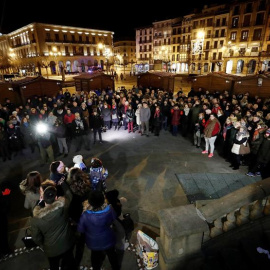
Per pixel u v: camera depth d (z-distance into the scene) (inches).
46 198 110.4
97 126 362.3
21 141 341.7
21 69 2396.7
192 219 122.8
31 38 2059.5
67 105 438.0
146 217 192.2
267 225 132.3
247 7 1593.3
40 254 154.7
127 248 156.2
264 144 238.2
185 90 1125.7
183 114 409.4
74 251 155.0
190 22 2028.8
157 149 347.3
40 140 288.2
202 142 376.2
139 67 2706.7
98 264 135.9
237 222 136.7
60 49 2123.5
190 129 411.5
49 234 111.8
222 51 1819.6
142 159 311.7
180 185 245.0
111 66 2536.9
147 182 251.3
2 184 254.1
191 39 2011.6
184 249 124.4
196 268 128.2
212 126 299.3
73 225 163.0
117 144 372.2
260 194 127.2
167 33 2315.5
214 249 129.9
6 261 149.9
